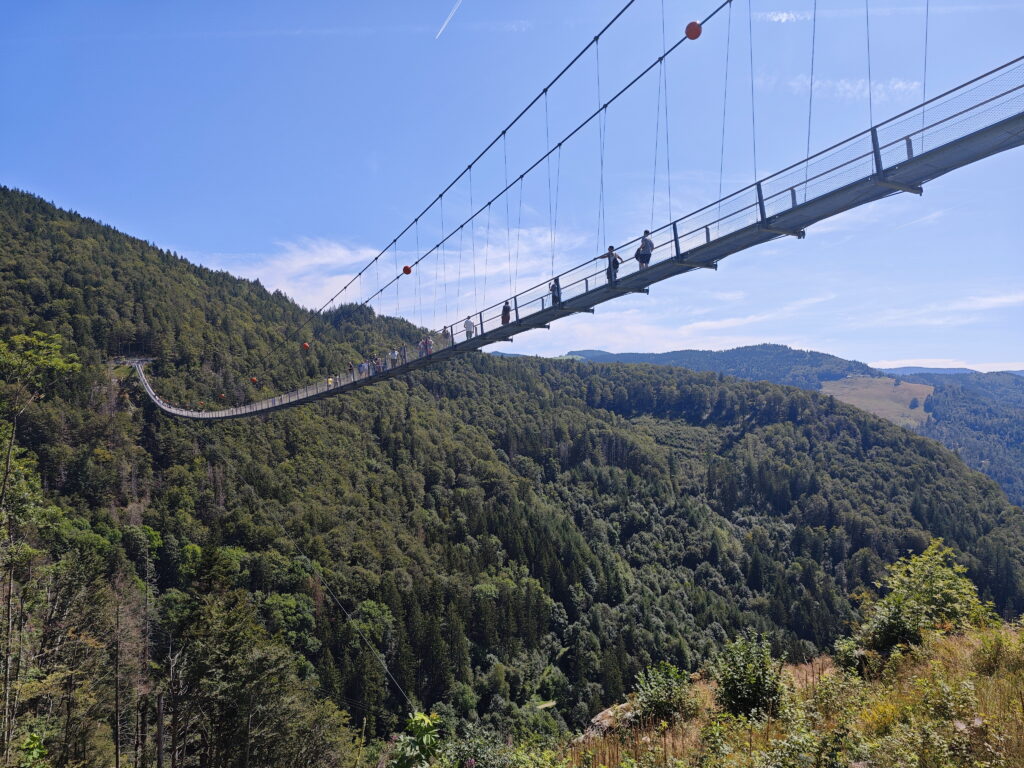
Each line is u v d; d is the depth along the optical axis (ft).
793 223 42.73
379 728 175.01
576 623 263.90
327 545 236.63
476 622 235.81
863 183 36.63
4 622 75.00
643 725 31.12
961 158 33.83
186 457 255.29
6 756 56.54
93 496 215.92
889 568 41.78
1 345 72.90
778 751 21.03
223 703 90.99
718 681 31.24
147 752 99.14
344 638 190.90
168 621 150.41
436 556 271.69
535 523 338.54
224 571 104.88
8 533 79.97
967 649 29.58
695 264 50.29
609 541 376.27
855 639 36.52
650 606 295.48
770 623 295.07
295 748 103.91
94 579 104.53
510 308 71.20
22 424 222.28
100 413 258.16
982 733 19.63
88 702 88.94
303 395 133.28
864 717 23.98
